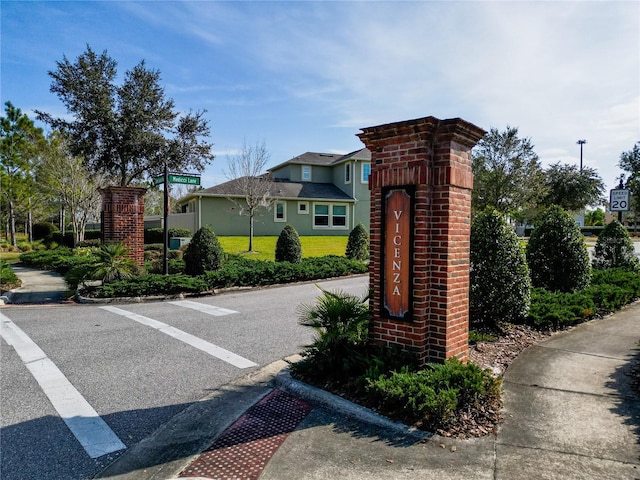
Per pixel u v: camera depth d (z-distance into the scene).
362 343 4.72
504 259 6.07
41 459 3.27
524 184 24.59
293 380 4.54
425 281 4.23
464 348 4.53
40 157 24.08
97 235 29.03
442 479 2.80
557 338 5.88
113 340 6.62
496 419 3.58
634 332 6.14
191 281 10.87
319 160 31.83
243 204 26.58
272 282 12.73
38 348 6.20
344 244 24.14
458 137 4.21
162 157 20.73
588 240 36.38
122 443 3.51
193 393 4.55
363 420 3.70
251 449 3.32
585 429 3.38
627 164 34.03
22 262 19.22
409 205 4.25
